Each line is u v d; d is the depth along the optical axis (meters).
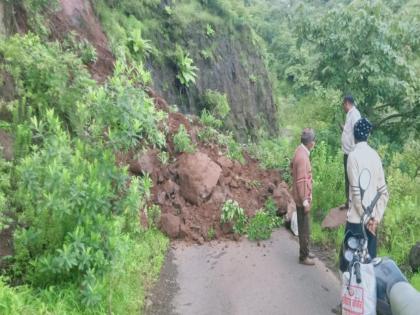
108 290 5.21
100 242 5.18
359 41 10.80
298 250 7.41
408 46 11.19
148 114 6.36
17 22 7.98
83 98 6.83
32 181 5.21
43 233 5.30
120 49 10.63
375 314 4.41
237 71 17.83
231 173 9.05
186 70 14.14
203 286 6.23
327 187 8.77
